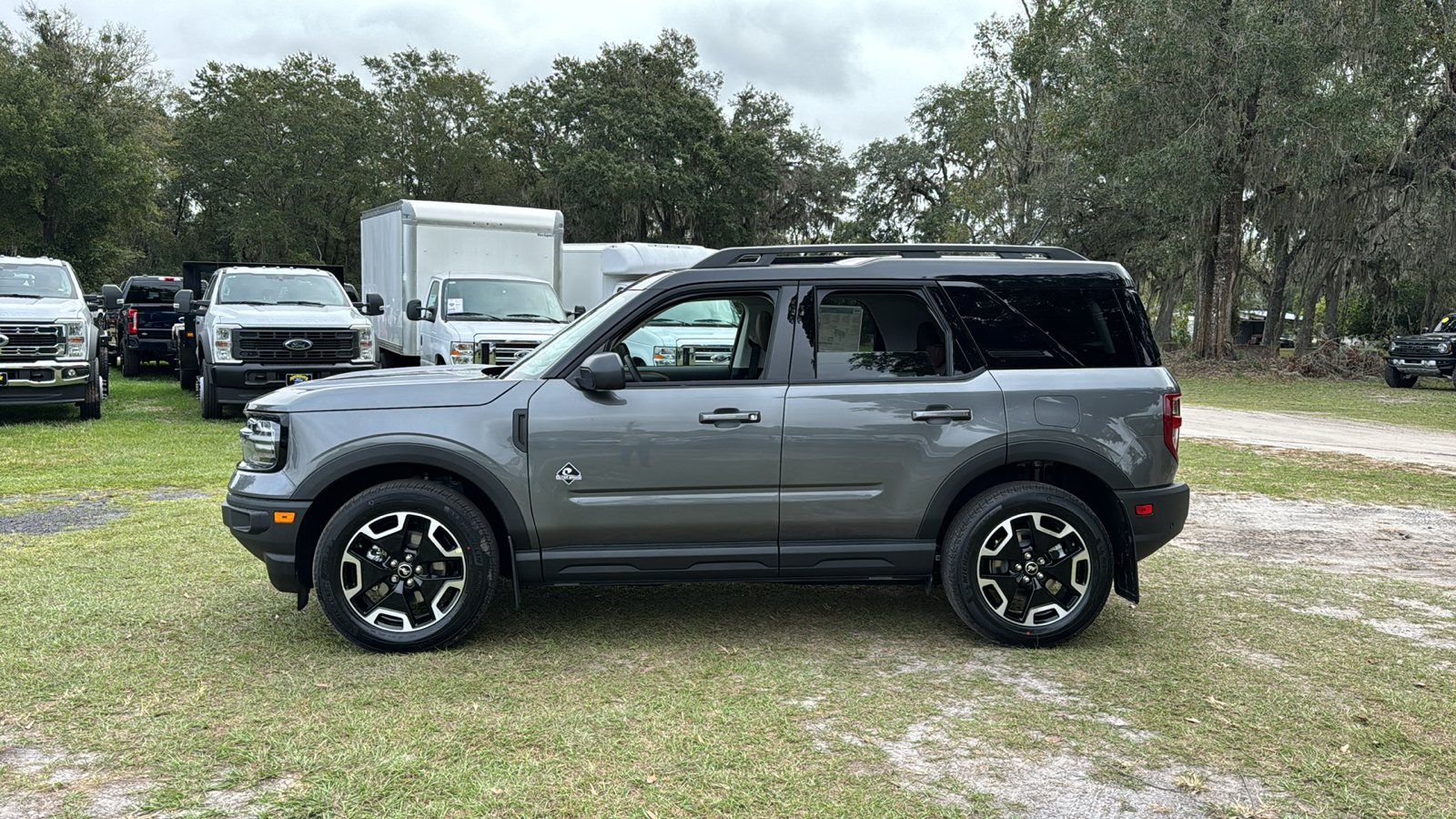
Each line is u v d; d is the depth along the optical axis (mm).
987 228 40125
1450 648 4562
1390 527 7582
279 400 4367
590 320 4816
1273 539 7094
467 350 13125
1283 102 25172
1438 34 27359
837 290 4512
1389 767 3297
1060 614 4480
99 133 39062
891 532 4469
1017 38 34625
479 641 4500
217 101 50906
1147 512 4520
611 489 4316
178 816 2840
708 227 50000
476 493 4488
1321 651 4508
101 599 5008
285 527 4242
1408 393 24422
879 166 52062
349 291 15328
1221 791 3113
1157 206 28062
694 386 4402
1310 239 32219
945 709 3758
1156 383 4570
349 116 50781
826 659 4328
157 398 16219
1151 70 26531
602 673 4090
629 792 3039
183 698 3730
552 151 49094
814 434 4367
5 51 41281
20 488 8234
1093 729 3584
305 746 3318
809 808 2951
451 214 15156
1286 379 28625
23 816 2824
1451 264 29781
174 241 59875
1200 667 4270
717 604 5176
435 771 3154
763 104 54125
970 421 4426
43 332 12328
